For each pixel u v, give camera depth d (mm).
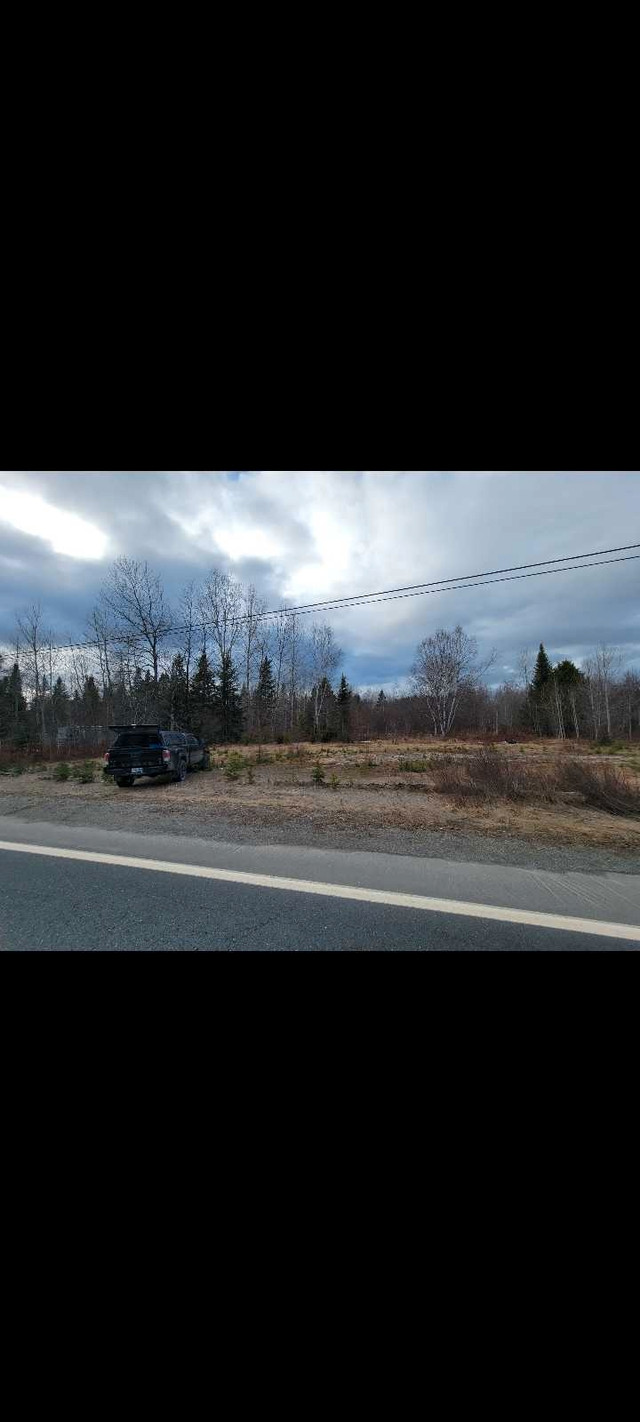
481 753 10430
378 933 3006
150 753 9508
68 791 9008
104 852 4863
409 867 4348
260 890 3766
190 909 3373
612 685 39156
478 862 4500
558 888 3846
